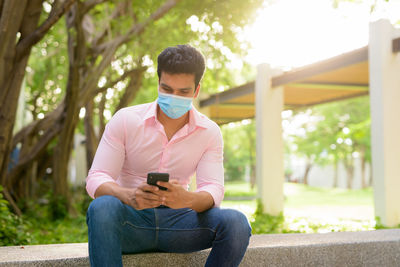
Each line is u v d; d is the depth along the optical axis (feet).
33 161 32.32
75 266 7.71
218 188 7.34
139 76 35.27
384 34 25.82
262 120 35.58
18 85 20.80
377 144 26.08
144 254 7.72
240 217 6.81
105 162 7.14
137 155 7.35
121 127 7.24
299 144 98.73
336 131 90.63
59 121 32.19
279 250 9.02
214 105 45.88
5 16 18.67
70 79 27.94
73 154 85.61
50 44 41.60
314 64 30.58
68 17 28.58
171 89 6.80
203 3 26.71
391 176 25.67
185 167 7.55
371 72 26.40
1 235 15.38
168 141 7.47
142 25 28.32
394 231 11.21
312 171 146.00
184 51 6.76
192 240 7.27
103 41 34.06
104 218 6.24
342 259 9.49
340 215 35.65
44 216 31.58
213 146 7.66
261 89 35.68
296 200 59.31
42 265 7.53
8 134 21.39
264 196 35.01
